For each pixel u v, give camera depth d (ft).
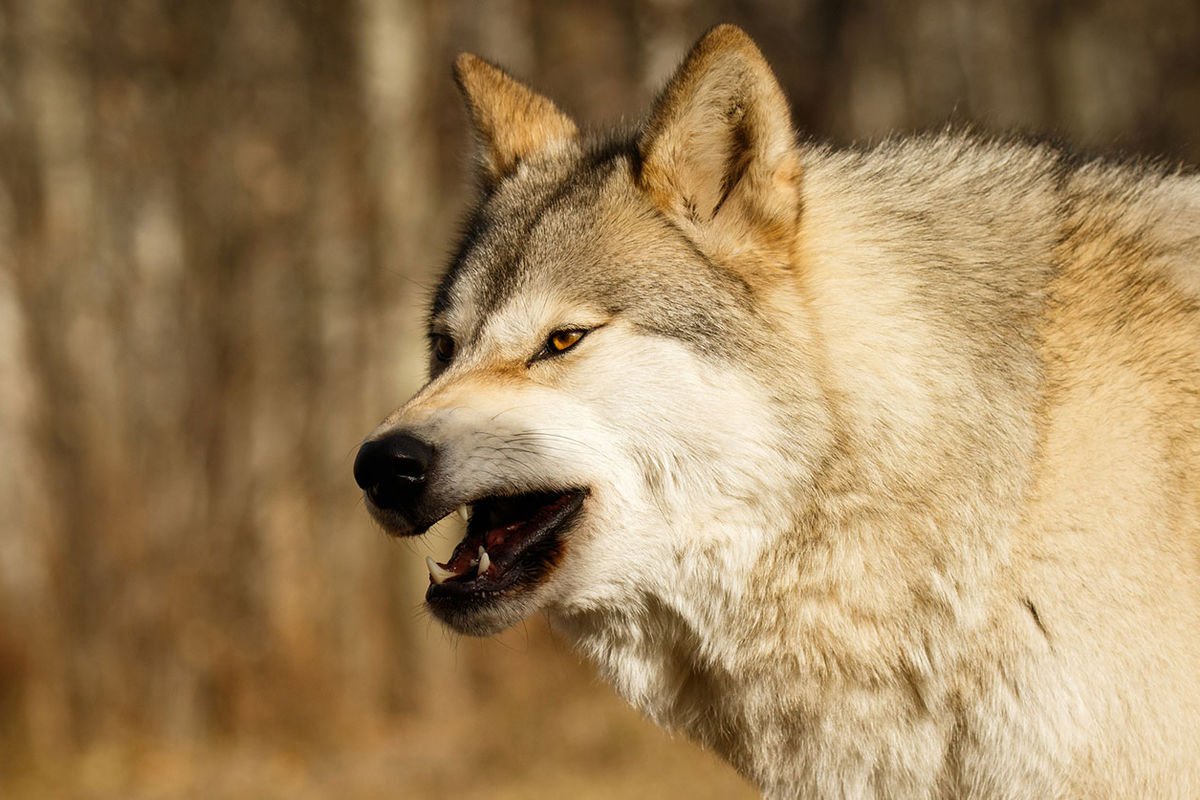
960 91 257.55
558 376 59.88
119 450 168.25
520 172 69.77
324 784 151.53
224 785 151.33
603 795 139.54
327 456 178.19
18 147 175.52
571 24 231.30
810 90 244.01
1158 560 54.70
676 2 205.87
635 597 60.70
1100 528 55.26
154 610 164.96
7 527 163.02
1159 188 61.46
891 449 56.90
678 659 62.39
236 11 188.44
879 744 58.80
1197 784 54.75
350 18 187.42
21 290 168.25
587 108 226.17
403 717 172.86
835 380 57.93
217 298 180.34
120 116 183.01
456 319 64.54
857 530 57.21
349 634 173.99
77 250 174.40
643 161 60.90
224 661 167.02
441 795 145.69
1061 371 57.47
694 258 59.77
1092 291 58.39
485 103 72.69
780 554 58.08
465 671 178.29
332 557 175.63
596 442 59.00
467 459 58.90
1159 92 265.75
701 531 58.80
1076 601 55.31
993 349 57.21
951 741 58.34
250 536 172.04
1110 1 268.41
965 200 60.64
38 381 167.12
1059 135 69.92
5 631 161.48
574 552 59.72
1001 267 58.59
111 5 183.73
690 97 59.47
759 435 58.03
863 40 252.21
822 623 57.93
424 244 186.29
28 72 177.58
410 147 186.50
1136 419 55.83
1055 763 55.93
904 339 57.77
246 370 177.99
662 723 64.34
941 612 56.85
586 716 164.14
